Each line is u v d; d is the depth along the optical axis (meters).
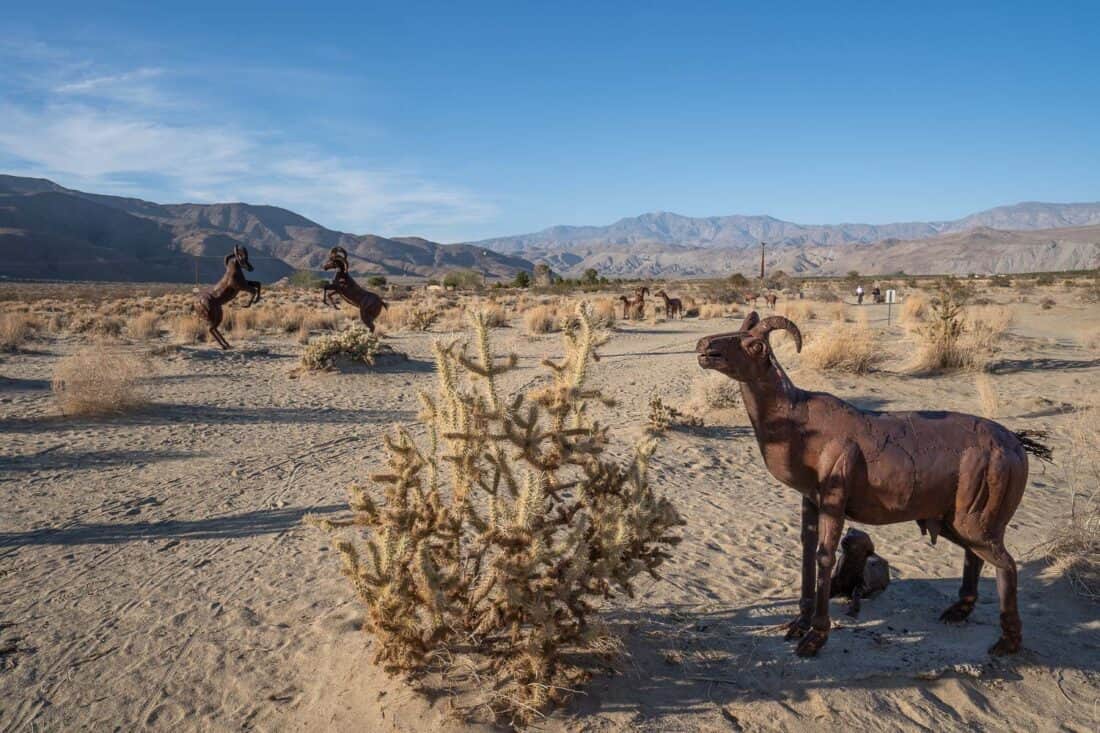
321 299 56.72
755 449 11.20
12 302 50.28
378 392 17.09
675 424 12.34
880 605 5.61
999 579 4.78
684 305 46.12
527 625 4.59
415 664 4.21
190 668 4.79
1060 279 93.38
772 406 4.75
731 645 4.95
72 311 42.31
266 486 9.29
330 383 18.08
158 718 4.26
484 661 4.43
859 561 5.69
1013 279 101.31
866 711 4.23
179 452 11.17
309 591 5.95
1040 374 16.81
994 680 4.57
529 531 3.94
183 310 41.31
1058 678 4.62
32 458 10.55
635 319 37.41
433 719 3.99
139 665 4.84
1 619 5.55
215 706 4.37
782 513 8.20
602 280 107.06
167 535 7.47
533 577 4.19
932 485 4.63
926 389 15.09
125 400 13.96
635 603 5.59
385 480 4.21
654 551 4.58
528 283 95.38
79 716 4.29
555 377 4.59
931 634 5.14
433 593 3.91
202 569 6.52
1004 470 4.60
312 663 4.78
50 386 16.20
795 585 6.10
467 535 6.62
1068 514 7.85
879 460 4.60
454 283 95.62
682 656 4.77
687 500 8.58
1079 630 5.23
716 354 4.59
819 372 16.73
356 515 4.39
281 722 4.17
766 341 4.61
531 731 3.97
